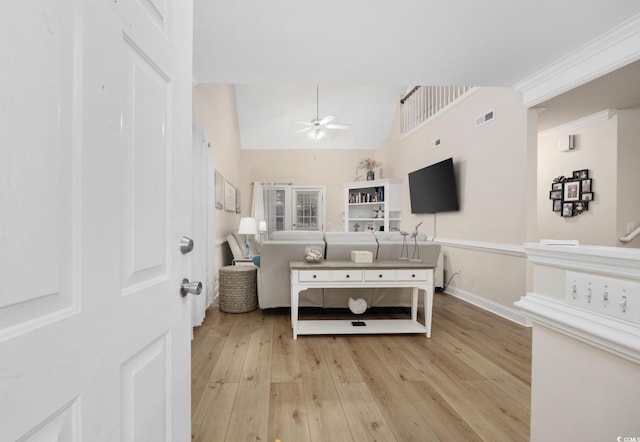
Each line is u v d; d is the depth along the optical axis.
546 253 0.79
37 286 0.43
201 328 2.95
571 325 0.69
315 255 2.88
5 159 0.39
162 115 0.81
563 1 1.90
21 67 0.41
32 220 0.43
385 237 3.49
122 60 0.63
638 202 3.23
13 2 0.40
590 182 3.42
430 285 2.73
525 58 2.61
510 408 1.69
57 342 0.47
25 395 0.42
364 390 1.86
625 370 0.60
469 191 3.98
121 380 0.63
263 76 2.96
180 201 0.90
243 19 2.08
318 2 1.91
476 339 2.70
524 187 3.10
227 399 1.75
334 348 2.49
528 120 3.08
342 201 7.77
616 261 0.60
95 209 0.55
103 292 0.57
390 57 2.59
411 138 5.88
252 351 2.42
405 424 1.55
